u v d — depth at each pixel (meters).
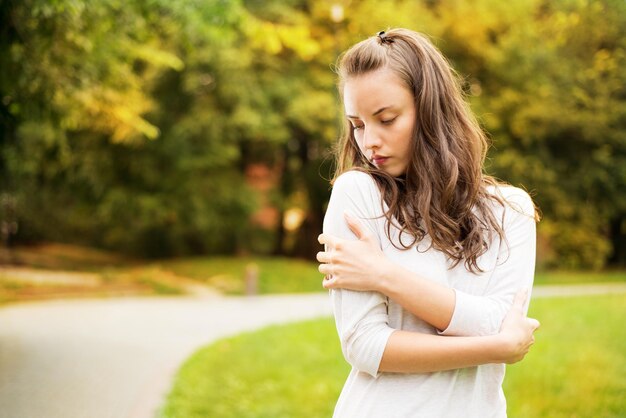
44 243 24.27
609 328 9.25
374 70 1.54
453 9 21.70
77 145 19.20
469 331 1.45
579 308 11.57
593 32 22.77
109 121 10.01
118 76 8.80
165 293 16.94
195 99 19.55
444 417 1.45
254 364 7.68
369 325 1.47
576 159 23.92
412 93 1.55
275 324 10.98
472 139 1.63
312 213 23.52
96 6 6.89
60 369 7.56
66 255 22.48
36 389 6.58
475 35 21.59
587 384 6.04
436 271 1.52
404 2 21.14
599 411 5.33
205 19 8.05
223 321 12.27
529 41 21.58
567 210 22.98
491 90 22.53
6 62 6.77
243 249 22.94
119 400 6.17
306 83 20.41
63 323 11.46
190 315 13.02
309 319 11.68
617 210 24.55
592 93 22.97
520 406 5.50
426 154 1.55
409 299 1.45
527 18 22.19
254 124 18.97
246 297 16.59
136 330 10.88
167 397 6.12
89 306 14.14
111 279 17.75
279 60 20.47
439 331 1.49
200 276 19.06
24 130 11.77
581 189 23.91
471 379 1.49
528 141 22.44
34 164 16.28
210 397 6.16
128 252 23.70
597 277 21.64
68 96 7.69
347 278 1.48
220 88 19.19
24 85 7.04
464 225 1.59
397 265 1.48
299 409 5.83
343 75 1.59
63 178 20.20
